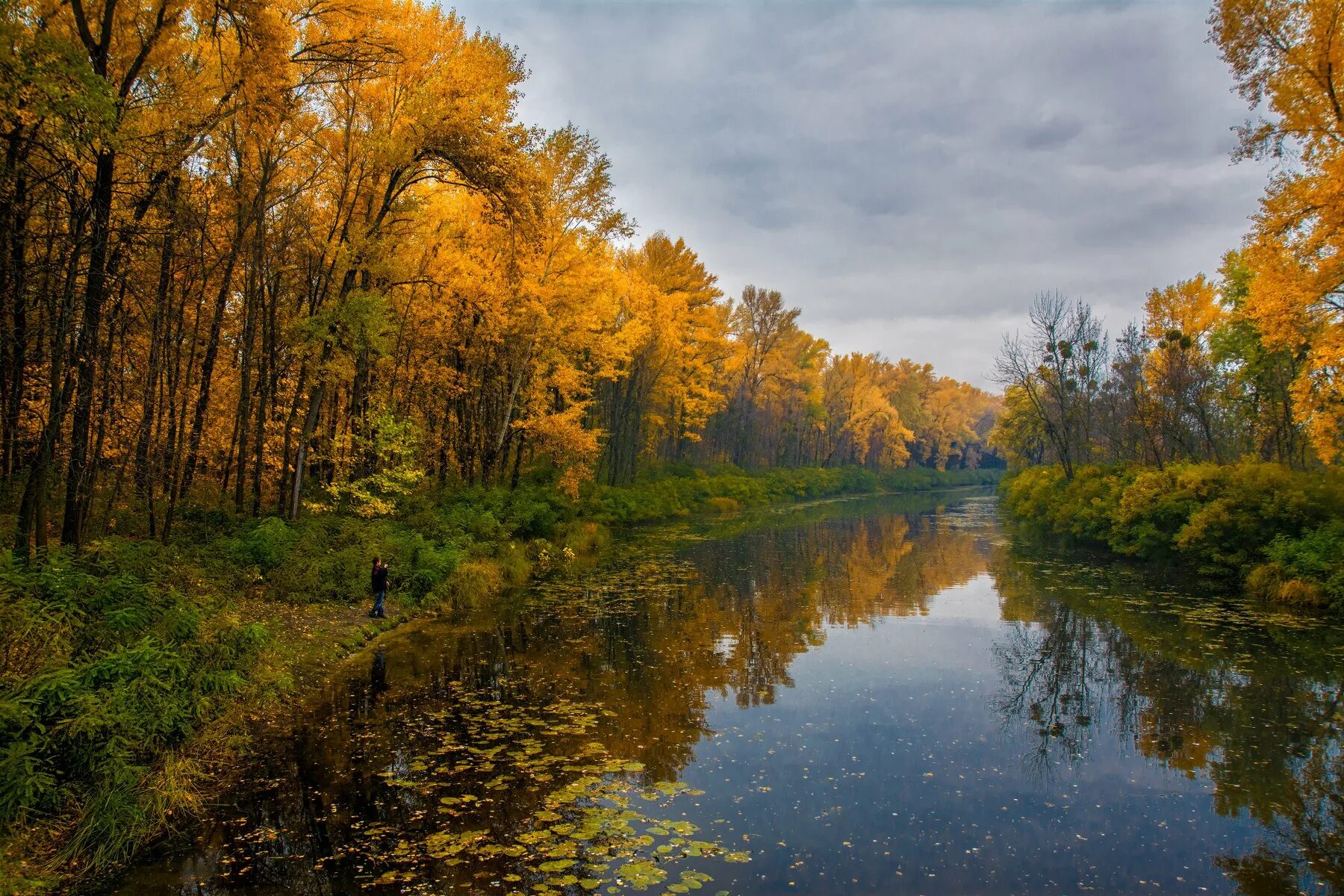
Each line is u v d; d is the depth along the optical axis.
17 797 5.46
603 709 9.38
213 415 17.36
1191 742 8.62
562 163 21.94
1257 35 14.73
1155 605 16.58
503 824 6.30
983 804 7.00
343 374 15.98
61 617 7.15
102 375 11.50
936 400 90.44
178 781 6.56
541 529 23.44
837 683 10.80
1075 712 9.68
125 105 9.72
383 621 13.22
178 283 14.29
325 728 8.52
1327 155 14.38
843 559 24.31
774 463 62.97
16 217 9.48
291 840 5.99
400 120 15.66
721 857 5.84
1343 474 17.66
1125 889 5.55
